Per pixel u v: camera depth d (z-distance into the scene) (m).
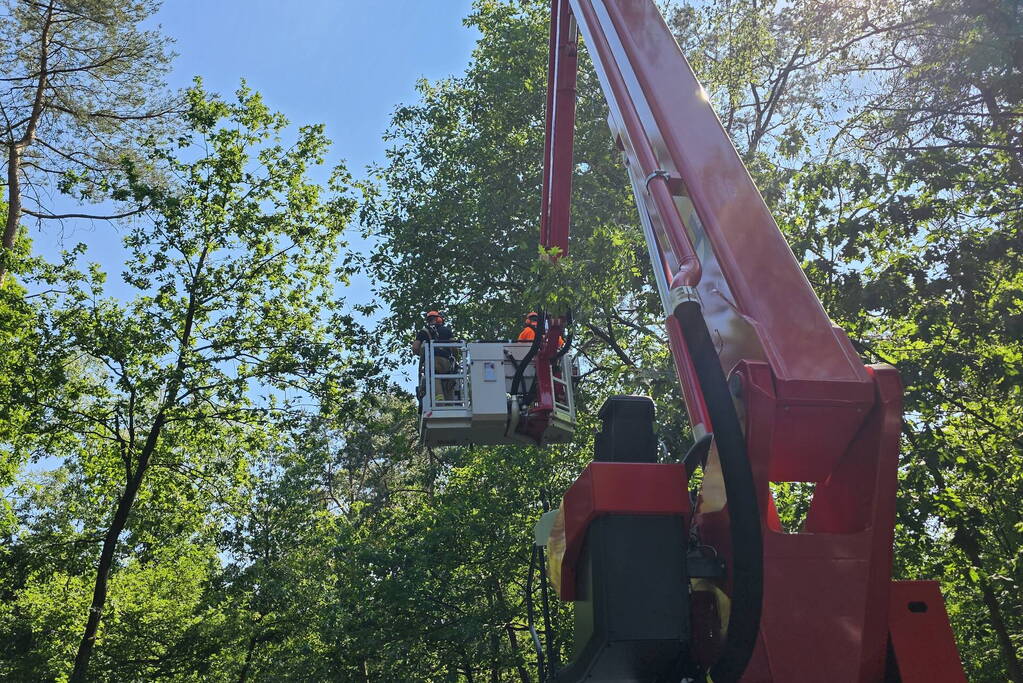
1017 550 14.10
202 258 23.25
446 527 23.19
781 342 3.33
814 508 3.44
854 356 3.30
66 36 27.19
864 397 3.19
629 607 3.27
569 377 11.84
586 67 23.48
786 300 3.51
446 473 29.80
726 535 3.30
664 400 18.62
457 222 24.30
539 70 25.11
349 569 27.20
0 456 22.94
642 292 17.02
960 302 12.07
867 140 13.01
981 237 12.20
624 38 5.32
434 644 23.56
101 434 22.86
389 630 23.61
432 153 26.09
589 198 22.39
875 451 3.19
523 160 24.77
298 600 28.91
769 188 15.70
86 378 23.81
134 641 24.31
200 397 22.72
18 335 22.23
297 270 24.22
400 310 23.86
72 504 27.95
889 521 3.16
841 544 3.15
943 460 12.29
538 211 23.78
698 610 3.41
